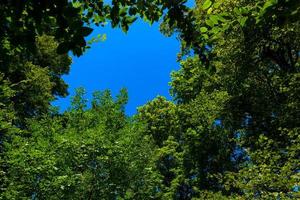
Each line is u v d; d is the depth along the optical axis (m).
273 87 20.81
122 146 13.07
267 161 12.99
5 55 4.36
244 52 19.44
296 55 20.83
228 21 4.85
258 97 21.28
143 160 13.68
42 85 22.42
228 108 21.77
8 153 12.06
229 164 25.42
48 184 11.61
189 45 4.84
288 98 17.83
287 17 4.30
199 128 25.11
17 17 3.69
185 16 4.66
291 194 11.47
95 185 12.43
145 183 13.63
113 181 12.79
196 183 26.89
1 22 3.84
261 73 21.34
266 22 4.70
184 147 27.42
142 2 4.69
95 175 12.50
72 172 12.15
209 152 26.23
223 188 25.03
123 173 12.94
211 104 22.41
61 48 3.77
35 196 11.70
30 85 22.00
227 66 20.33
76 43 3.76
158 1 4.73
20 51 4.46
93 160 12.70
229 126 23.58
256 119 21.53
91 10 4.93
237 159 25.45
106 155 12.66
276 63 21.14
